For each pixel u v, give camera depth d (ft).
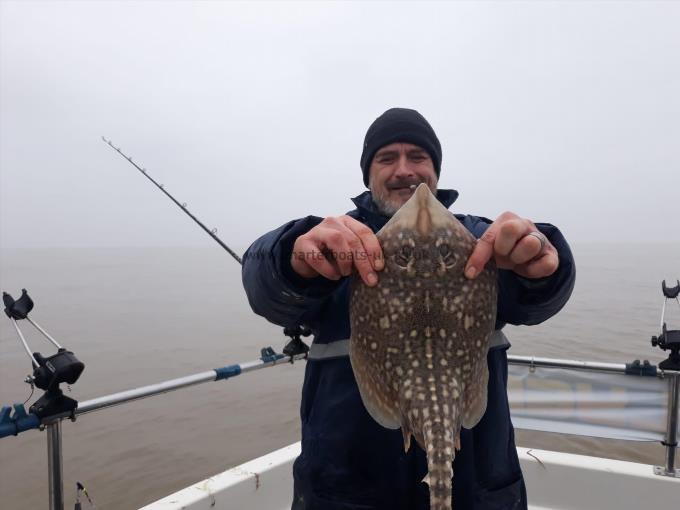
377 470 2.81
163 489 8.95
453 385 2.32
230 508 4.33
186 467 9.75
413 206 2.48
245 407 13.04
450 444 2.16
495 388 2.93
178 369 17.46
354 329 2.55
